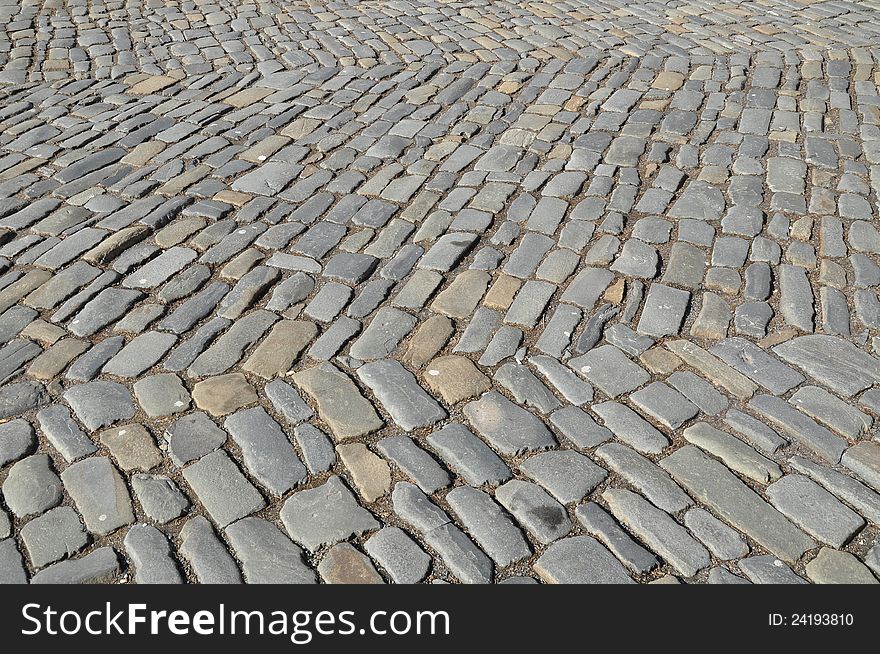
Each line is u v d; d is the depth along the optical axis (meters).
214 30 7.02
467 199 4.38
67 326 3.45
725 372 3.17
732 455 2.80
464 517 2.60
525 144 4.93
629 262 3.81
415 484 2.71
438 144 4.97
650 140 4.94
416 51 6.46
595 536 2.54
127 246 4.00
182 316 3.51
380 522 2.58
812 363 3.19
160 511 2.61
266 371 3.20
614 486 2.70
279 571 2.44
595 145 4.90
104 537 2.54
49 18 7.35
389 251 3.95
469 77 5.93
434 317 3.49
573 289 3.64
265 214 4.27
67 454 2.82
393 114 5.38
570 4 7.55
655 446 2.85
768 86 5.64
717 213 4.18
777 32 6.71
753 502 2.63
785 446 2.84
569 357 3.26
